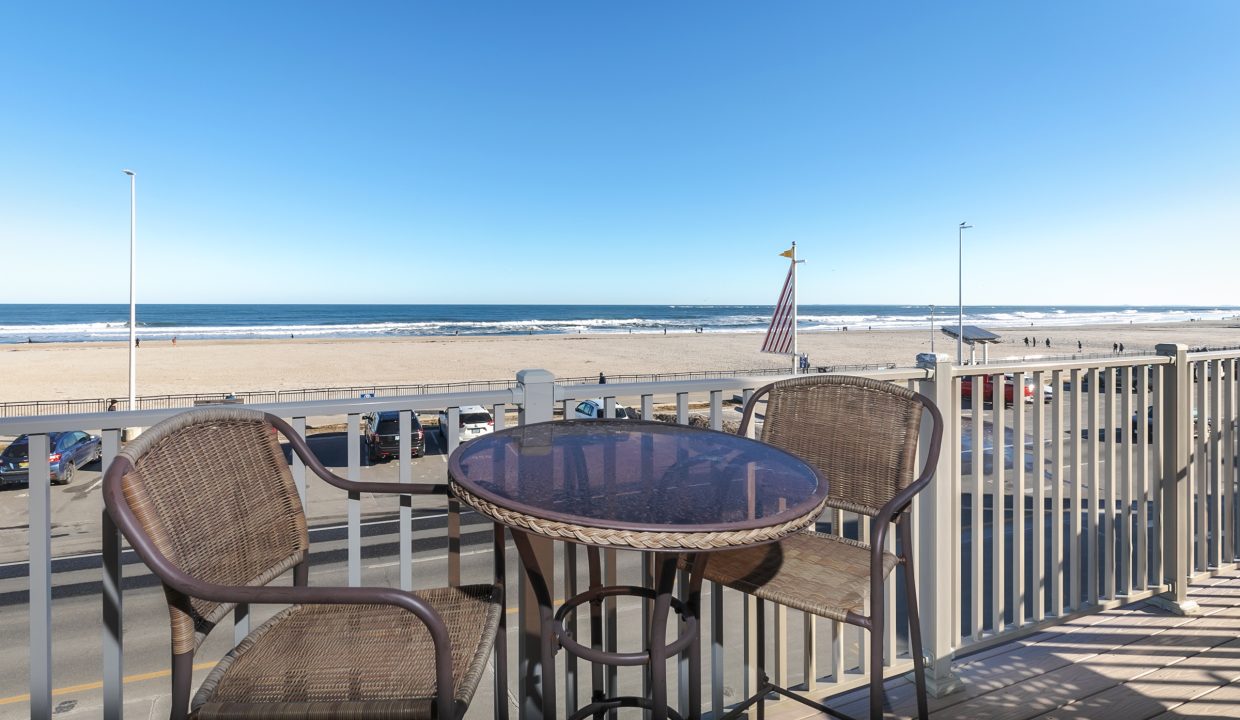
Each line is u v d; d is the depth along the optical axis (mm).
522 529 1181
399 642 1362
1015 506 2551
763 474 1485
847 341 57188
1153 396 2818
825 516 7398
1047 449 13398
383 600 1035
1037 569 2592
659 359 39906
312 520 9047
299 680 1223
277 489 1477
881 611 1468
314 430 16484
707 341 57125
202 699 1169
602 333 70125
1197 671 2289
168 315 95812
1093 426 2711
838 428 1953
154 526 1070
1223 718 2020
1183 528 2768
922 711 1718
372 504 9938
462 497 1340
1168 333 69375
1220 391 3092
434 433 15945
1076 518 2654
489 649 1331
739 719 2055
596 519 1137
